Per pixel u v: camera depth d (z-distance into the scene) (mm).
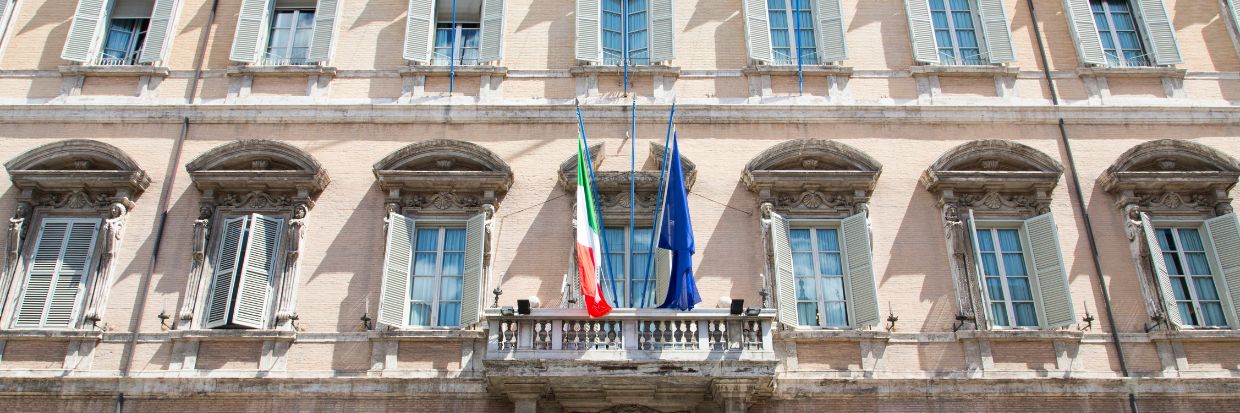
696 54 19812
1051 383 16188
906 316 16922
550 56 19781
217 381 15914
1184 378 16234
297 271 17062
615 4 20594
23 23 20000
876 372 16250
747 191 18156
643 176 17734
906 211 17969
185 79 19406
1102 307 17078
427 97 19203
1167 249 17875
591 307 15312
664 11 20000
